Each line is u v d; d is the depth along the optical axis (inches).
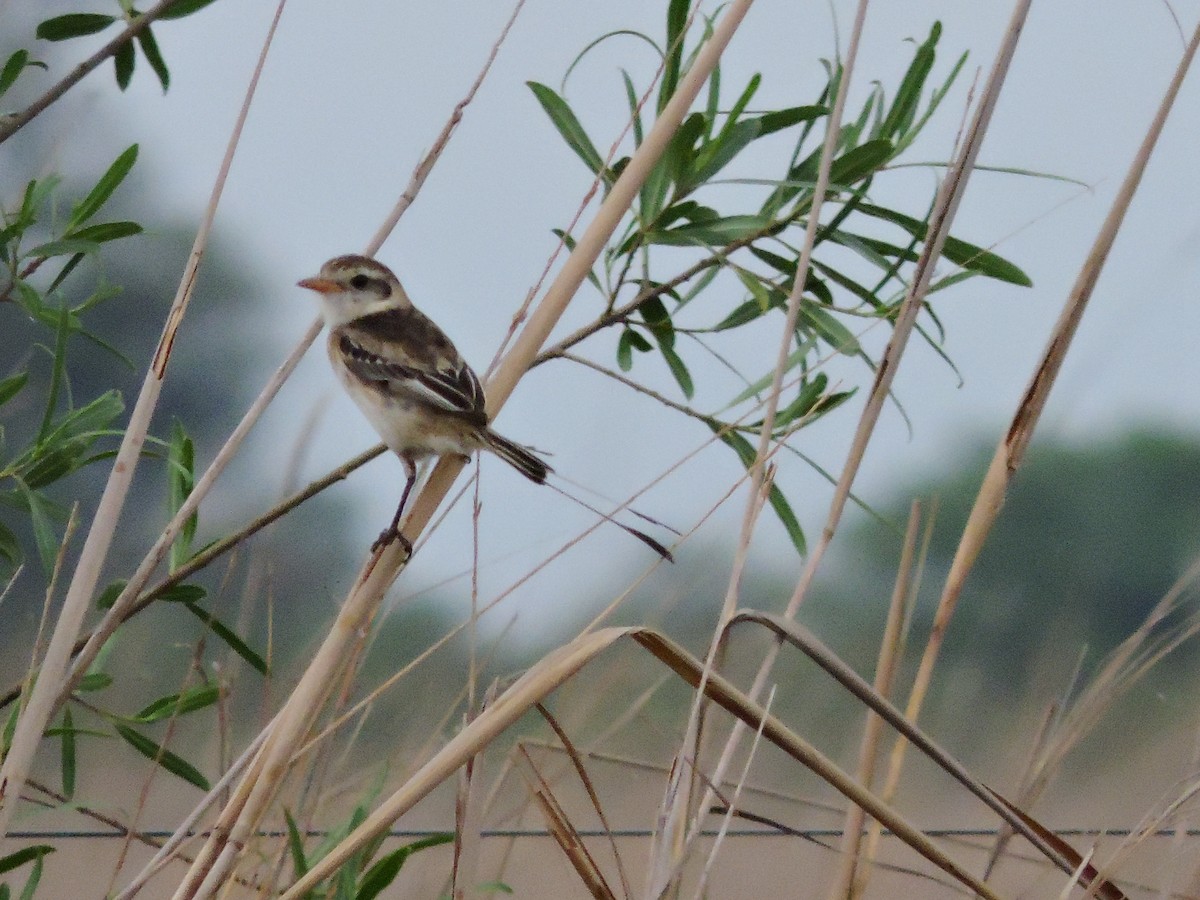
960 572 311.9
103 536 277.0
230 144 302.8
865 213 385.1
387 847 401.4
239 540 362.6
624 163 379.9
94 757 427.2
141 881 284.4
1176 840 301.4
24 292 351.6
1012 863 414.6
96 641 305.7
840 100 308.0
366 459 375.6
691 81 314.2
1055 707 343.3
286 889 292.0
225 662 355.9
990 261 362.0
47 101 361.4
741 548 283.3
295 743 278.5
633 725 398.6
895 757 312.0
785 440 301.7
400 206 355.3
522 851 397.7
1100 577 587.5
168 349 288.8
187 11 364.5
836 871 314.3
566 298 329.1
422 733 360.5
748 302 390.9
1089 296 306.3
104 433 346.6
